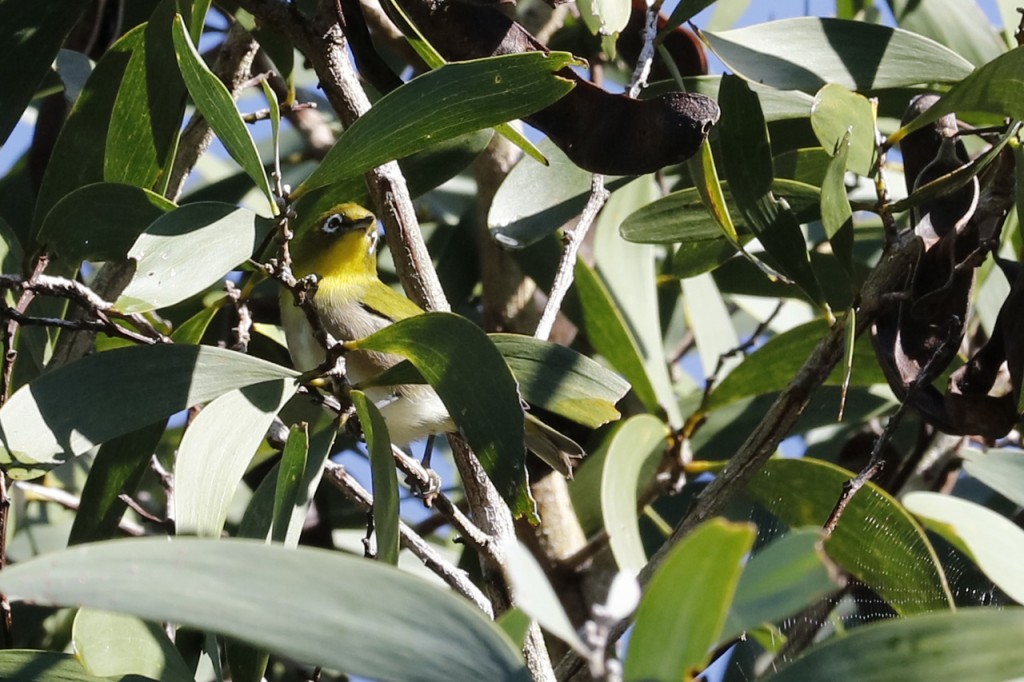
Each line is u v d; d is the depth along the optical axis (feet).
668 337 36.52
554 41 31.71
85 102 21.88
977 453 26.18
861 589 20.57
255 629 10.83
